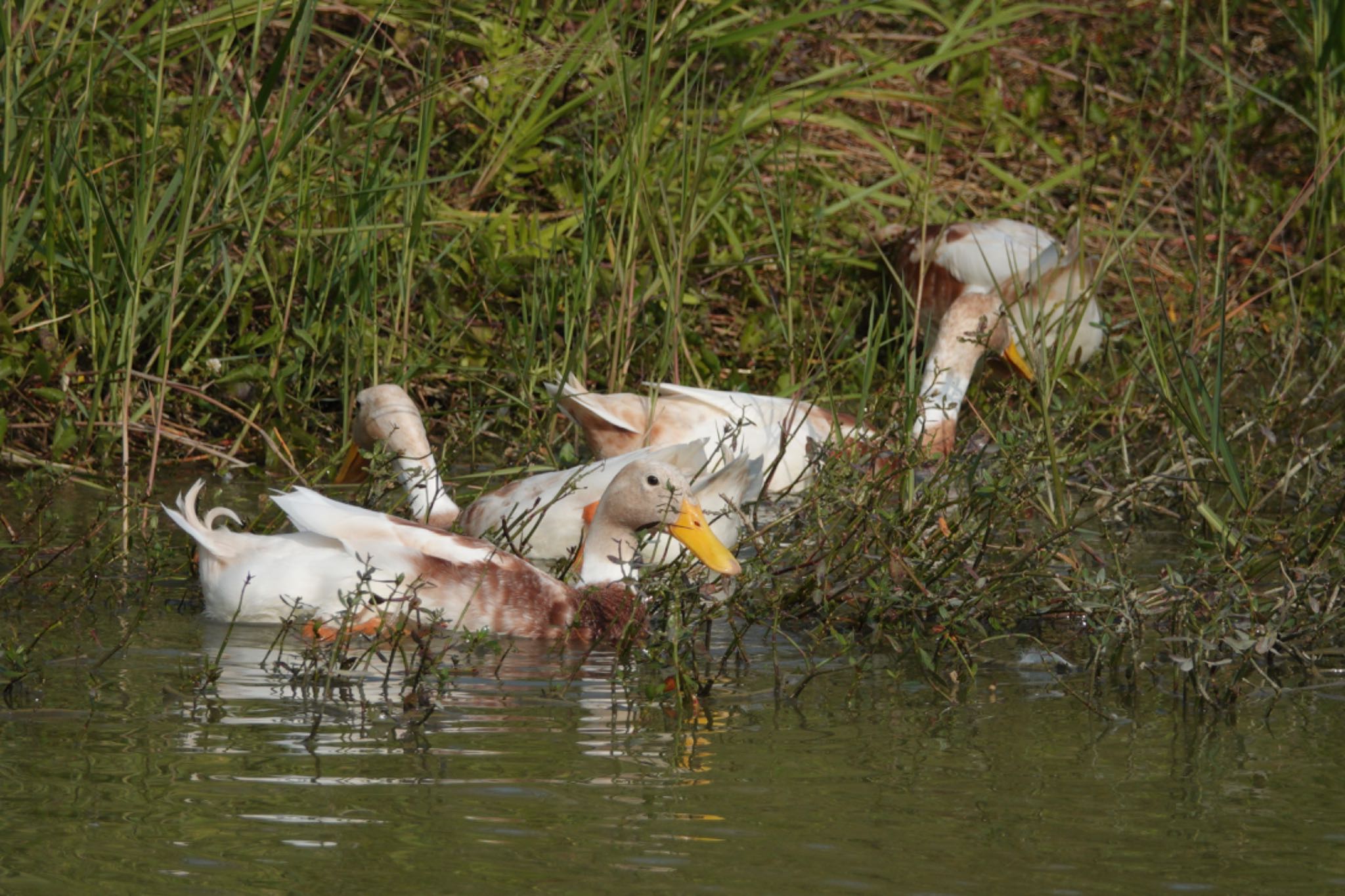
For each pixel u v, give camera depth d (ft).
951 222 66.08
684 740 28.66
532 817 24.68
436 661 32.19
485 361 58.34
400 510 48.49
